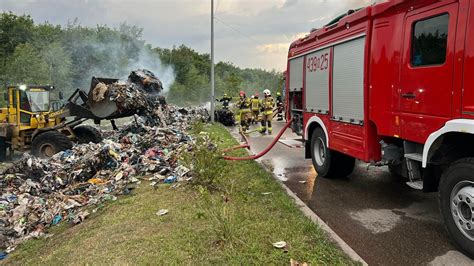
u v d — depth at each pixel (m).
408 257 3.83
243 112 16.03
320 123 6.98
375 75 5.10
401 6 4.56
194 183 5.96
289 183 6.88
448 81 3.81
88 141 11.50
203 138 9.39
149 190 6.24
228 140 11.71
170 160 7.75
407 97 4.46
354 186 6.55
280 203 5.16
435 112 4.00
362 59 5.41
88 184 7.04
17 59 36.91
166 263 3.58
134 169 7.43
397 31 4.64
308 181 6.99
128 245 4.06
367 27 5.21
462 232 3.79
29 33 46.91
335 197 5.94
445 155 4.09
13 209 6.04
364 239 4.30
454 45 3.73
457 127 3.64
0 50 43.16
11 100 11.66
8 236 5.24
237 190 5.81
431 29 4.09
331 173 6.97
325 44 6.61
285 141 12.19
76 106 10.67
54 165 8.12
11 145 12.01
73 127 11.26
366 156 5.41
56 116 11.38
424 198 5.76
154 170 7.36
